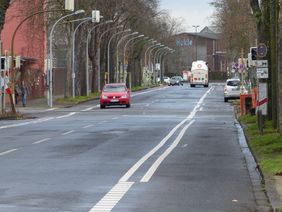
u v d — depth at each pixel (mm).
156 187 15953
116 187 15898
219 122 45031
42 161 21641
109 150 25547
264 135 28859
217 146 27594
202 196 14664
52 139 31188
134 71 151875
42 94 95875
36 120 49375
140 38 139750
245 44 76625
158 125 41688
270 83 34219
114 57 122812
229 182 16922
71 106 73438
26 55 96938
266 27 33406
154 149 26047
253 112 44719
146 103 78125
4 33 99125
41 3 77500
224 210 12984
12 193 14930
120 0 102312
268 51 33562
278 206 13008
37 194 14797
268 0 33281
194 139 31172
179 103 77688
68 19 80250
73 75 82375
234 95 80438
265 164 19047
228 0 76750
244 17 70812
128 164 20766
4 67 55000
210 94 107438
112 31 115562
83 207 13188
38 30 82375
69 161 21625
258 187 16078
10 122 47062
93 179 17281
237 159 22562
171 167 20078
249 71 62656
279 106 25219
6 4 52406
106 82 109688
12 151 25250
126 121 46125
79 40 87875
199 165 20688
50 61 72625
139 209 13016
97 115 55469
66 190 15398
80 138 31641
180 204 13609
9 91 54188
